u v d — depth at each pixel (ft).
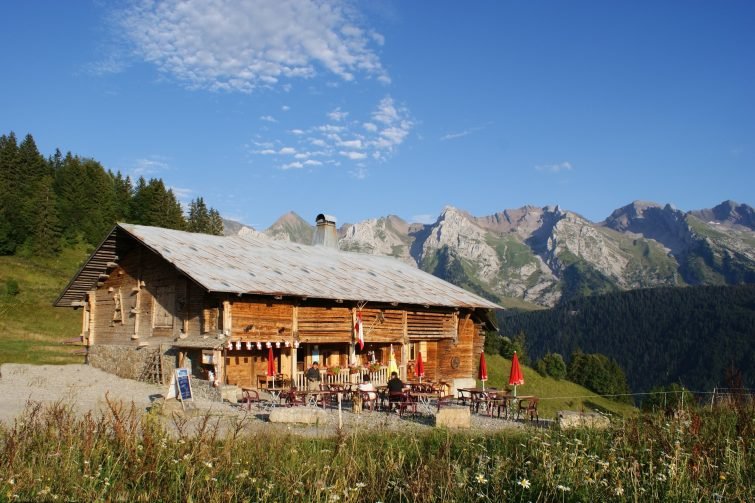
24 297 209.97
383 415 63.93
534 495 25.59
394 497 26.32
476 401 75.92
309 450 34.65
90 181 374.63
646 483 26.05
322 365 101.45
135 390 79.30
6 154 363.35
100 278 104.32
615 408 282.36
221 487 24.94
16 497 22.15
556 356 321.11
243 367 90.17
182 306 85.92
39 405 35.76
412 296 103.45
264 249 105.19
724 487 25.29
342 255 120.88
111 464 26.89
